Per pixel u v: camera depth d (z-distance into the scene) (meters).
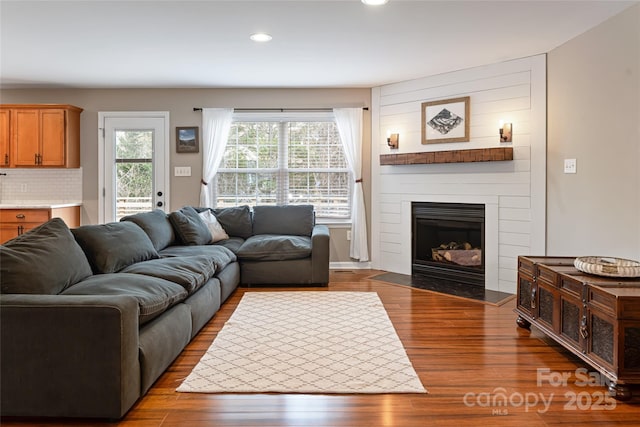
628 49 3.27
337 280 5.21
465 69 4.88
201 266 3.39
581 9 3.28
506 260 4.64
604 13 3.36
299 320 3.61
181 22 3.52
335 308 3.98
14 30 3.70
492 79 4.68
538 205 4.37
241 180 6.02
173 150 5.88
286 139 5.99
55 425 2.00
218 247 4.47
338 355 2.84
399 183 5.57
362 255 5.82
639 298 2.24
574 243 3.95
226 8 3.25
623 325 2.24
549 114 4.27
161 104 5.86
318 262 4.85
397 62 4.63
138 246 3.34
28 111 5.52
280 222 5.49
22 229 5.22
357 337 3.19
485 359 2.79
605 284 2.50
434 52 4.30
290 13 3.34
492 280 4.74
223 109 5.81
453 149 5.01
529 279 3.32
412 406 2.18
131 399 2.09
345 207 6.01
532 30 3.71
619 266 2.66
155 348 2.33
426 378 2.51
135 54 4.36
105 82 5.52
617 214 3.43
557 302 2.89
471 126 4.86
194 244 4.61
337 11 3.30
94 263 2.91
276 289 4.77
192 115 5.88
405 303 4.18
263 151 6.00
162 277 2.94
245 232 5.46
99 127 5.85
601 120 3.58
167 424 2.01
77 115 5.80
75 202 5.86
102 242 2.99
